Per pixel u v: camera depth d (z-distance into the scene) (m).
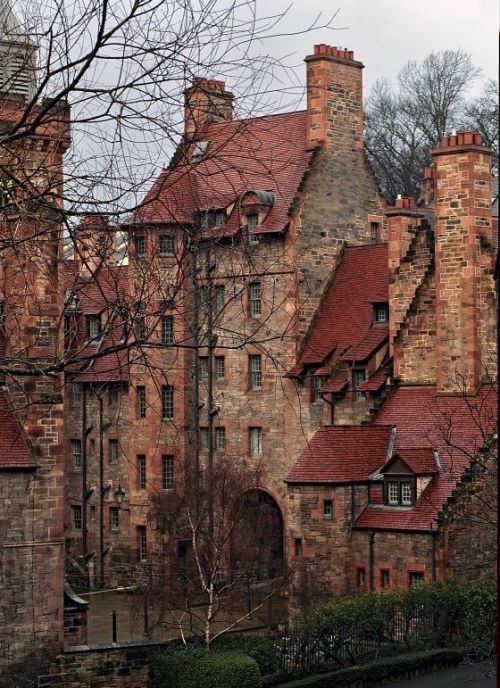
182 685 65.38
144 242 35.22
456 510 77.12
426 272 86.44
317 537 81.00
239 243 37.84
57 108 32.88
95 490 102.62
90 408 103.06
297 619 74.62
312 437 88.88
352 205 98.44
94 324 72.25
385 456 82.62
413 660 68.81
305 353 93.94
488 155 85.19
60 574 65.69
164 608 74.56
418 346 86.56
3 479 64.50
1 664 64.00
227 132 33.69
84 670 65.94
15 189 31.83
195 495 85.81
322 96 96.94
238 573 80.31
